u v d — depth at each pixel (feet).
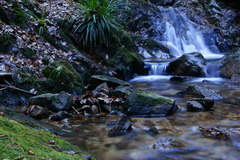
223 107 12.72
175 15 41.65
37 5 20.24
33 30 16.87
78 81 15.34
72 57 17.65
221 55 35.32
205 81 21.59
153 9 40.06
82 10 21.40
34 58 14.60
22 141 4.55
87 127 9.55
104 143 7.87
